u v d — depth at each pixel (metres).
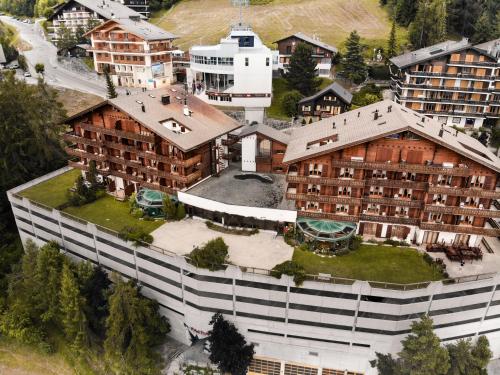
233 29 111.31
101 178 70.81
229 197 59.62
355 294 45.78
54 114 84.00
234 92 88.75
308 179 52.16
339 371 51.19
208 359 52.25
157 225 59.47
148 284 55.66
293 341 50.31
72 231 60.97
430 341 42.84
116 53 114.38
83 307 53.75
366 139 48.03
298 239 54.88
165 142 59.47
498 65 89.00
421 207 51.88
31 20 196.75
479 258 51.44
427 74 92.06
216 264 48.12
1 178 73.69
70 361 57.25
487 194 48.44
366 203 53.47
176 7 179.25
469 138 58.38
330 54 112.06
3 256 70.69
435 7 119.25
